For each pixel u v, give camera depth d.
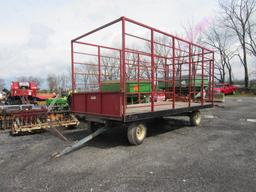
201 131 6.29
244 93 28.31
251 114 9.74
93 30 5.05
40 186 2.90
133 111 4.87
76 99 5.60
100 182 2.99
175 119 8.50
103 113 4.66
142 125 4.95
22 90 12.03
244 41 30.88
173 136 5.68
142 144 4.91
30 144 5.04
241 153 4.18
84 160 3.88
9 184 2.97
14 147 4.79
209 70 7.84
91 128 5.99
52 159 3.96
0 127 6.62
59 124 6.62
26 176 3.23
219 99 16.64
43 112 6.56
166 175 3.19
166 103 6.88
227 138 5.39
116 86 6.55
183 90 9.09
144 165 3.59
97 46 6.48
